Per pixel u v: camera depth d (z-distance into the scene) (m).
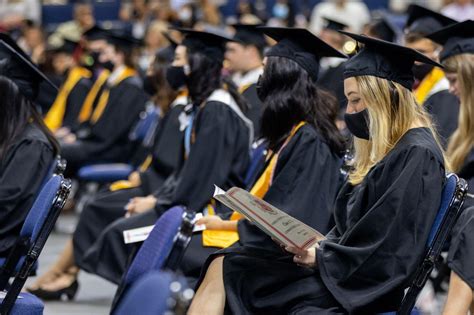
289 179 5.20
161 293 2.81
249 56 8.20
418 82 7.09
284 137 5.36
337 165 5.30
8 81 5.70
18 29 16.09
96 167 10.71
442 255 6.65
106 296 7.71
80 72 12.45
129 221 6.89
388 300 4.31
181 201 6.58
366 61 4.50
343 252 4.30
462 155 6.01
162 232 3.86
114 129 11.02
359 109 4.49
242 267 4.68
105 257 6.92
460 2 13.49
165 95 8.20
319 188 5.19
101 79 11.90
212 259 4.84
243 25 8.22
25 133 5.75
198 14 13.97
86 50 12.49
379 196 4.35
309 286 4.47
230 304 4.57
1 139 5.68
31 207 5.41
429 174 4.26
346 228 4.55
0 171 5.64
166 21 14.08
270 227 4.27
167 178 7.89
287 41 5.43
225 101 6.68
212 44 6.77
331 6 14.54
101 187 10.77
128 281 3.93
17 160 5.64
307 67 5.39
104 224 7.68
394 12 15.96
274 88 5.38
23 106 5.75
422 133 4.41
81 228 7.61
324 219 5.18
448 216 4.26
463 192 4.26
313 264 4.41
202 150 6.58
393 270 4.21
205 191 6.55
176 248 3.67
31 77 5.90
